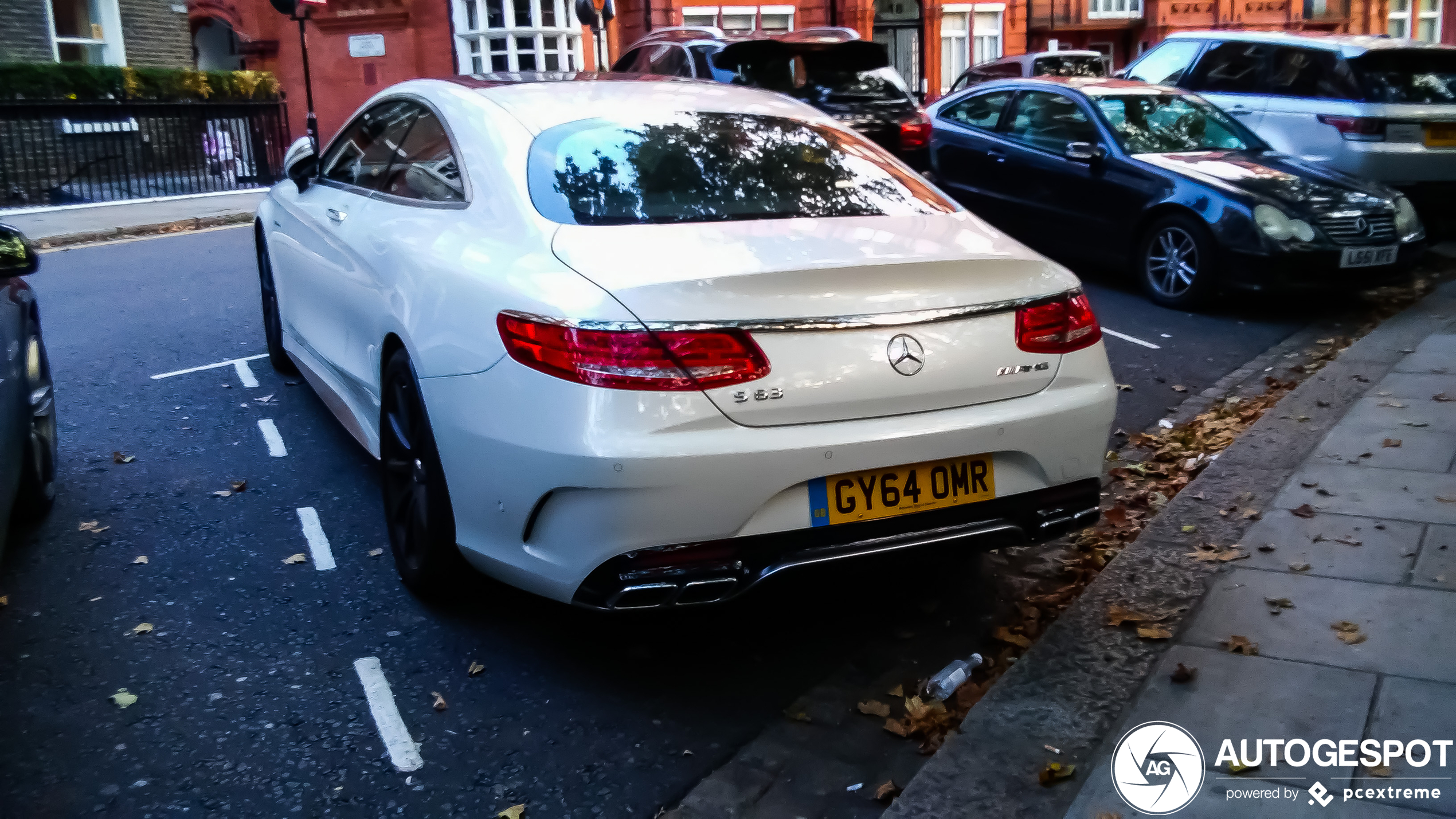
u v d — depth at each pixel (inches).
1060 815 102.2
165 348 279.3
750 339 113.3
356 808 107.8
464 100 159.5
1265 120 406.9
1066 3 1118.4
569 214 130.9
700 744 119.0
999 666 133.1
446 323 129.3
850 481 118.2
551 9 892.0
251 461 201.8
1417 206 389.1
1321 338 297.3
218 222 551.5
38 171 611.5
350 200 181.3
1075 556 165.6
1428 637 128.4
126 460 201.0
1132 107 365.4
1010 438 124.7
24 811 106.0
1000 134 390.9
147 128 664.4
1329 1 1187.9
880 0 1071.0
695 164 143.5
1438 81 392.8
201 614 145.8
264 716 122.8
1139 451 213.0
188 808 107.2
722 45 456.4
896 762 116.0
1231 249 314.3
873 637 141.9
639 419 110.9
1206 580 146.9
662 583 113.2
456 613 146.5
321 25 882.1
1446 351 259.6
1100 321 317.1
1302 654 126.4
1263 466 189.0
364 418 168.6
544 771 113.9
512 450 117.8
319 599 150.2
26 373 163.6
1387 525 160.7
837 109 410.0
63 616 144.9
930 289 122.2
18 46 700.0
